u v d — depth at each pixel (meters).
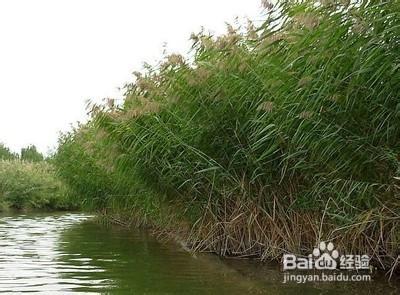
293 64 5.52
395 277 6.33
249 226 8.00
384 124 5.15
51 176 29.95
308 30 5.22
